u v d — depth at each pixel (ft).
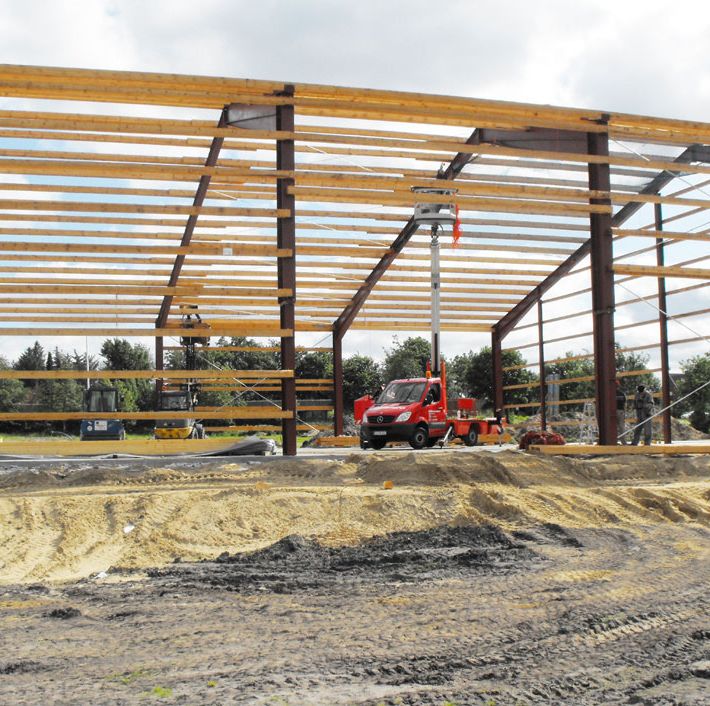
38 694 17.69
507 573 29.91
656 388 149.28
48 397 177.17
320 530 38.09
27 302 81.97
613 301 61.11
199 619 24.13
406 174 74.49
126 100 55.21
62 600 26.89
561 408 136.56
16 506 38.63
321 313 95.71
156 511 38.45
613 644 20.98
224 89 55.57
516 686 18.10
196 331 54.19
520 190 60.49
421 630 22.41
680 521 40.91
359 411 82.48
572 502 43.06
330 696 17.43
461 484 45.14
